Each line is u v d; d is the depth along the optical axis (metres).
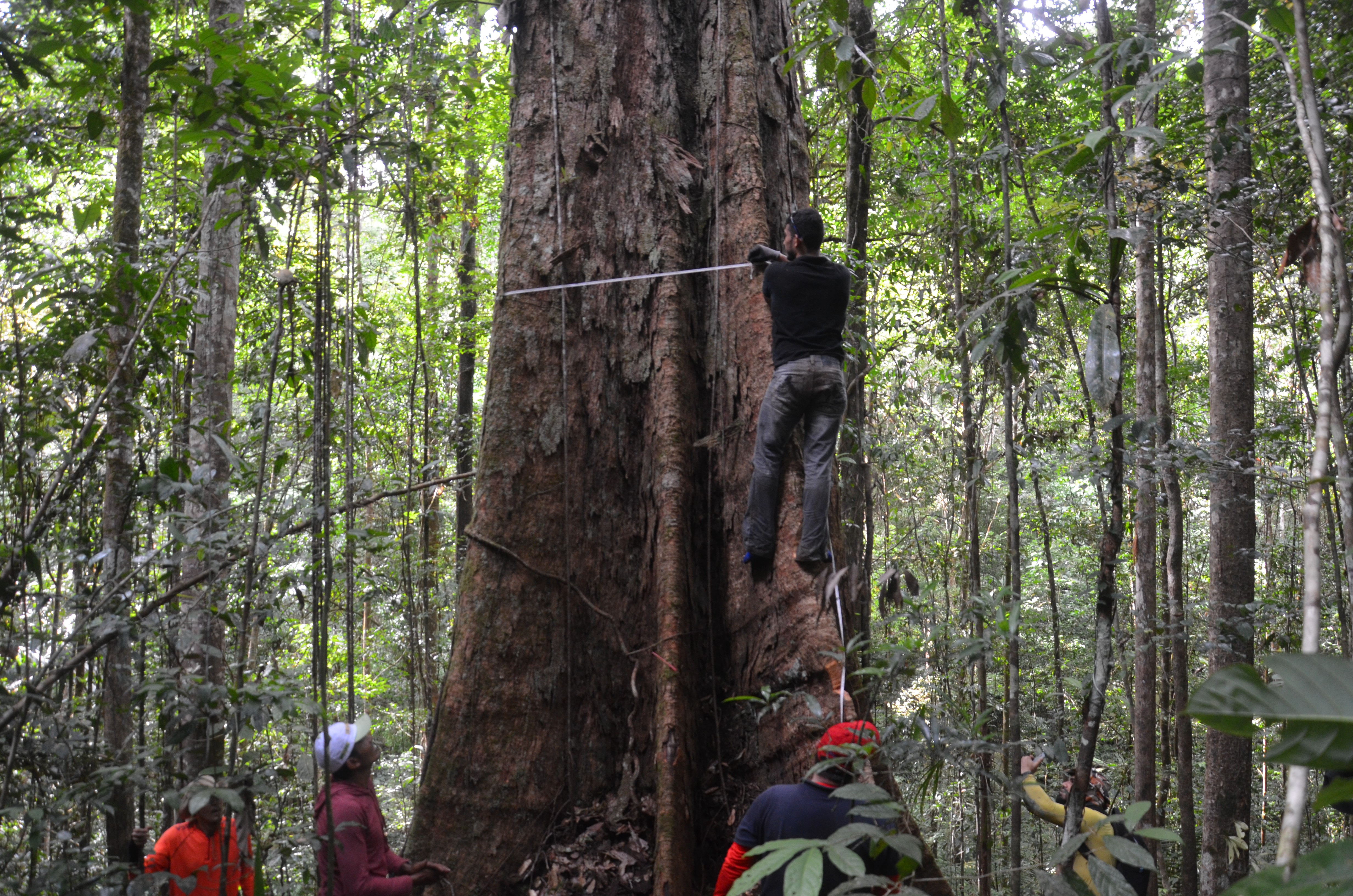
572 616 4.55
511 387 4.80
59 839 2.82
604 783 4.37
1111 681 8.21
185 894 3.36
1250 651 6.45
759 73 5.43
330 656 10.33
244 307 8.22
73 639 3.14
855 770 2.65
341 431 3.89
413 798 9.40
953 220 6.21
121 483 3.79
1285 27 2.26
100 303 3.79
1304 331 7.12
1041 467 4.56
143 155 5.82
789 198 5.35
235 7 7.00
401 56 6.83
